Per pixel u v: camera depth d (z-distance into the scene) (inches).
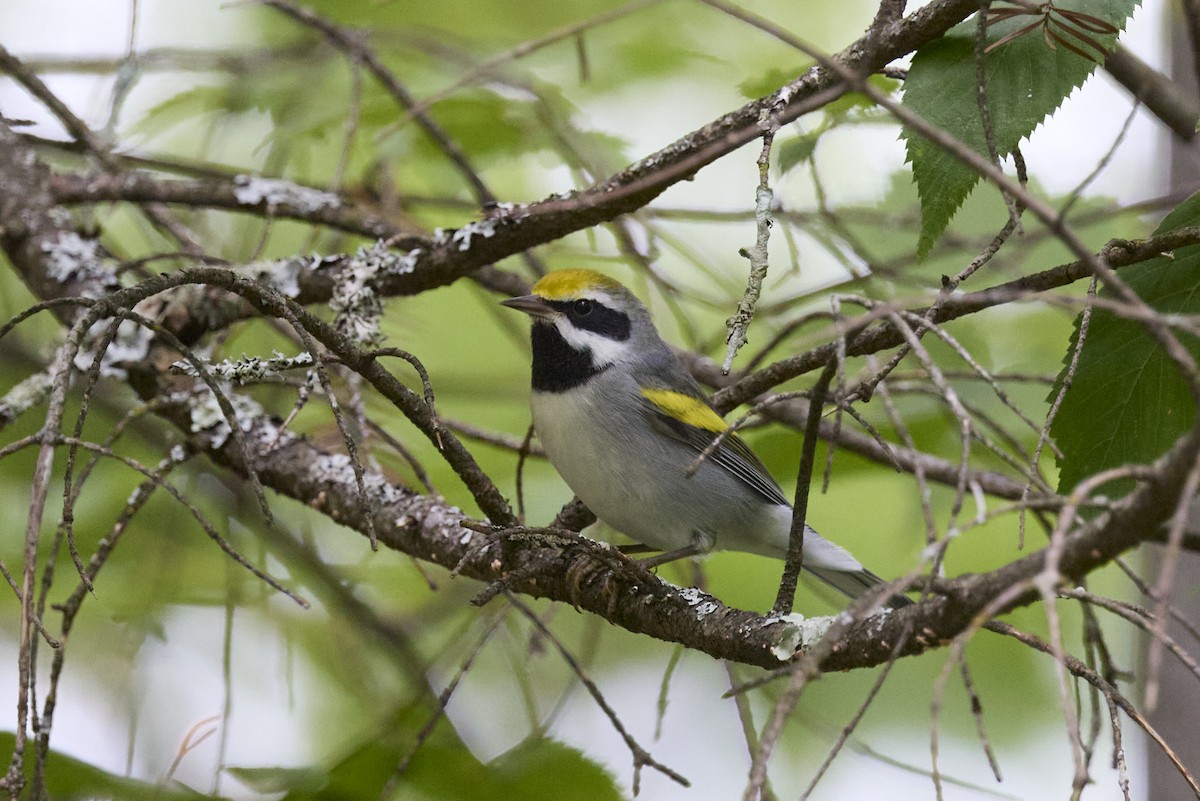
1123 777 211.0
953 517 172.4
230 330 425.4
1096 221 426.3
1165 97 351.9
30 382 356.2
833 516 542.9
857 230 499.8
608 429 373.4
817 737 515.8
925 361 185.2
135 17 376.8
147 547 457.4
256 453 352.2
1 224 380.5
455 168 466.6
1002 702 530.9
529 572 258.7
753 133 246.8
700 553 379.2
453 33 479.2
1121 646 518.9
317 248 521.0
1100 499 171.0
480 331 572.1
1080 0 271.4
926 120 269.3
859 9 525.7
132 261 366.3
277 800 321.1
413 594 500.4
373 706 446.6
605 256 446.9
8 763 306.0
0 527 457.4
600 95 484.7
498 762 338.0
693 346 454.9
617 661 536.4
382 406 463.5
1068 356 281.4
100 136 389.1
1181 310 277.3
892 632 223.9
